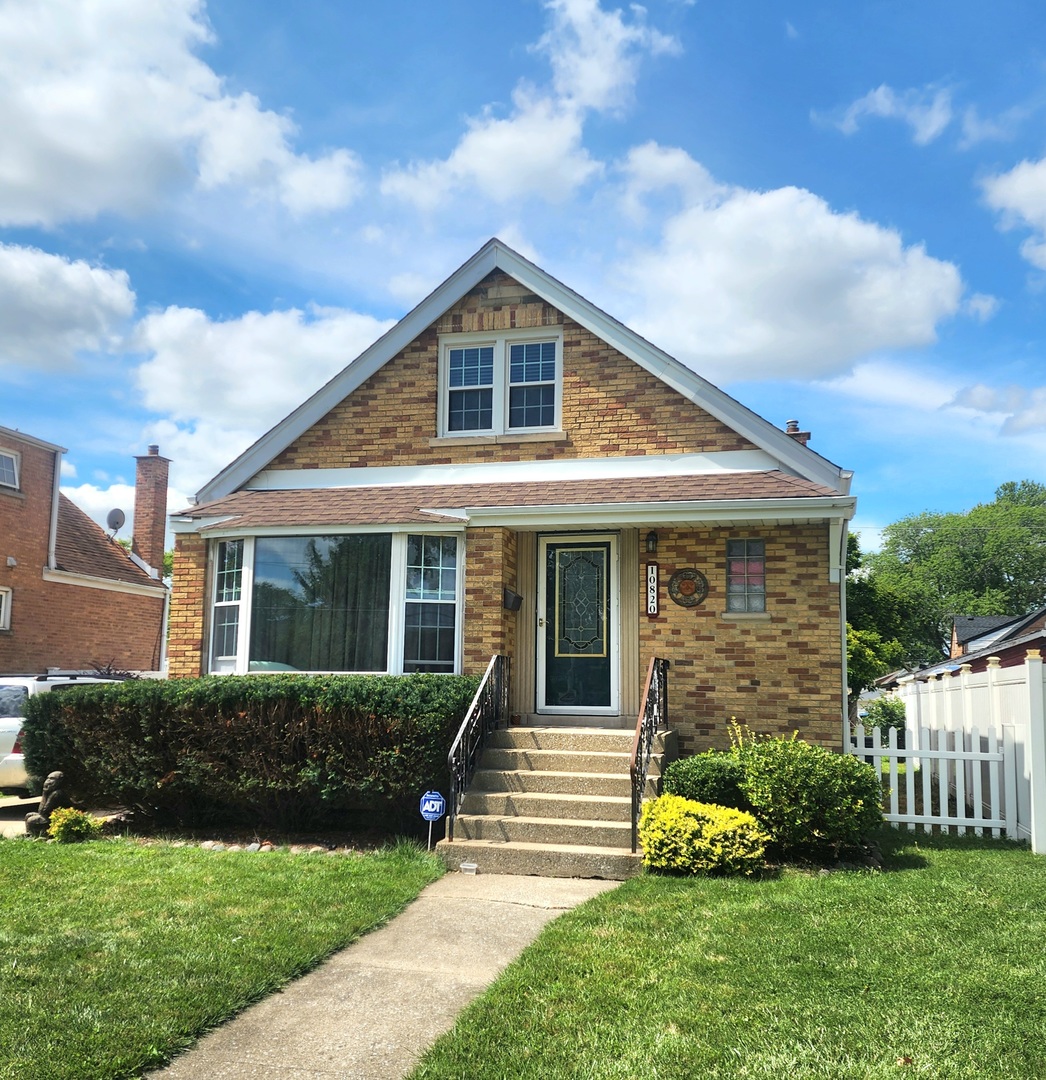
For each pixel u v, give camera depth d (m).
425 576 10.85
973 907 6.44
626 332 11.72
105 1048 4.36
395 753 8.59
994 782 9.59
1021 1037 4.36
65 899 6.85
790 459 10.98
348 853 8.57
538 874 7.92
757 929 6.00
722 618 10.68
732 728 10.40
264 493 12.53
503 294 12.36
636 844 7.92
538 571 11.58
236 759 9.11
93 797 10.12
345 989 5.27
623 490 10.83
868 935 5.82
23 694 12.05
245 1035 4.64
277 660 10.91
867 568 71.56
